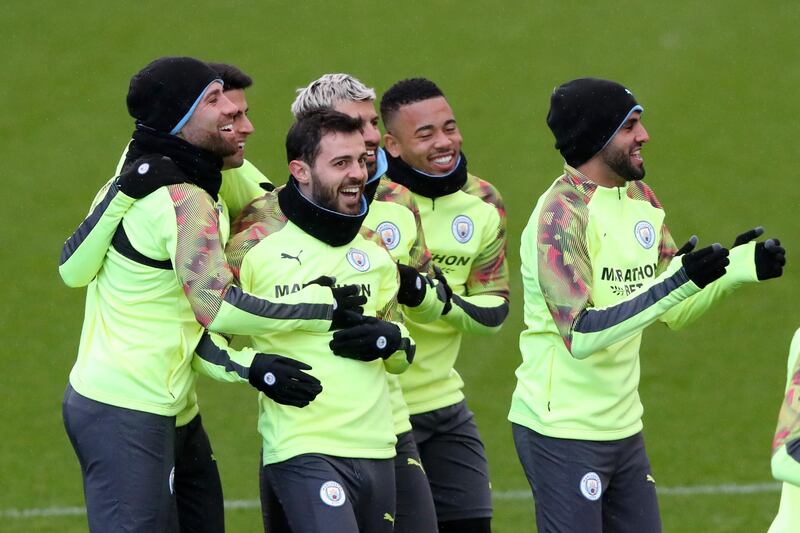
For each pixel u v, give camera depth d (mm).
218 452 35469
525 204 55719
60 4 73500
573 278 20594
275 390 19422
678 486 32906
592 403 21188
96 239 20172
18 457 34844
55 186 56875
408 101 24062
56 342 43750
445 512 24297
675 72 67625
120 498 19906
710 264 19266
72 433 20250
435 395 24156
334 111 20500
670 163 59625
